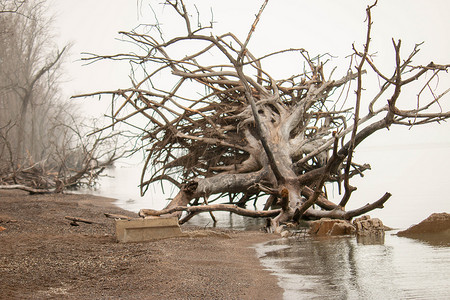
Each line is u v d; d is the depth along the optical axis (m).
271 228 16.17
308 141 21.59
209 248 12.09
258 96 23.28
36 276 8.98
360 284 8.55
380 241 13.27
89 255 10.74
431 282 8.50
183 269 9.55
